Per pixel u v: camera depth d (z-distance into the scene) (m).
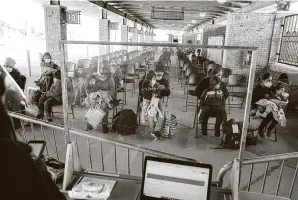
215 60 14.80
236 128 4.64
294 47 8.34
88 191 1.91
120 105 7.22
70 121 5.89
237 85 7.02
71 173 2.12
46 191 0.64
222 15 13.82
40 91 6.15
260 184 3.66
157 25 32.50
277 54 9.45
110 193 1.96
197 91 5.71
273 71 9.12
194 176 1.78
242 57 9.62
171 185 1.80
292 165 4.23
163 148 4.67
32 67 14.34
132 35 22.88
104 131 5.27
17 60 17.67
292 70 7.85
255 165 4.17
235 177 1.92
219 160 4.29
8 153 0.60
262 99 5.21
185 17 17.05
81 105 6.92
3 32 36.84
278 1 7.11
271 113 5.14
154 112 4.91
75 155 2.18
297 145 5.04
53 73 6.01
